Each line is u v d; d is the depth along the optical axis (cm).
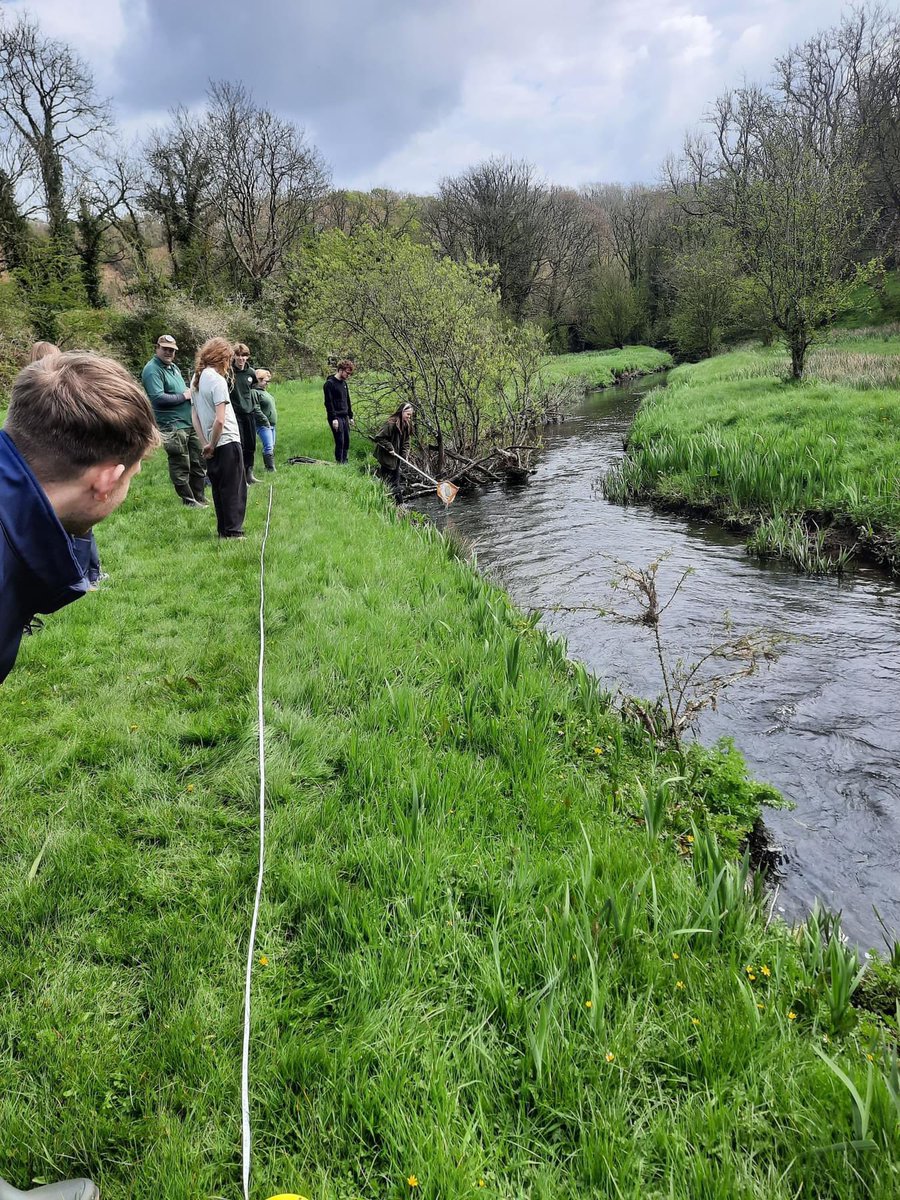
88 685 427
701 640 618
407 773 341
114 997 223
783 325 1672
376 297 1414
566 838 312
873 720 477
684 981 233
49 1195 160
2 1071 197
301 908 261
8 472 146
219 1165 175
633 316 5372
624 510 1113
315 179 3988
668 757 400
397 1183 171
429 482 1270
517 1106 194
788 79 3862
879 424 1103
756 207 1664
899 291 3177
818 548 803
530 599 733
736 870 284
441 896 269
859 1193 171
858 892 327
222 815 310
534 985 229
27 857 281
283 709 403
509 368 1485
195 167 3553
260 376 1140
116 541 736
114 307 3108
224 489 727
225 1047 205
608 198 6431
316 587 603
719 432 1234
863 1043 222
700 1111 187
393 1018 215
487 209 4812
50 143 3016
